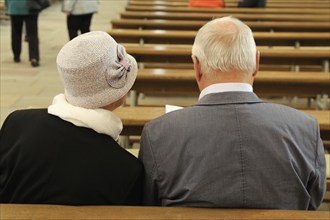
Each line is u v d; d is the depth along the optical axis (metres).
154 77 3.13
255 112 1.30
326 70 3.99
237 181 1.26
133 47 4.11
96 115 1.32
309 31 5.55
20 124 1.38
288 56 3.96
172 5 7.79
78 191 1.31
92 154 1.32
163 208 1.27
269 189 1.27
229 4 8.36
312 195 1.40
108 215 1.23
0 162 1.38
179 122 1.32
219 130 1.28
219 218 1.21
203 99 1.33
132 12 6.54
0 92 4.93
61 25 9.51
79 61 1.29
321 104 4.06
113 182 1.33
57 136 1.33
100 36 1.34
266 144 1.27
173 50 3.93
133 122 2.30
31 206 1.27
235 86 1.32
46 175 1.32
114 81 1.32
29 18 5.82
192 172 1.28
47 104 4.61
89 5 6.20
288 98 4.87
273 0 9.12
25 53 6.71
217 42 1.29
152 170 1.33
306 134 1.32
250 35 1.33
